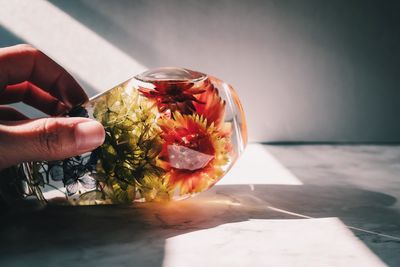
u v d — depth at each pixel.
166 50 0.44
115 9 0.44
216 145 0.26
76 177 0.26
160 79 0.26
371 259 0.22
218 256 0.22
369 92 0.44
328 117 0.44
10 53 0.30
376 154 0.41
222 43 0.43
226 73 0.44
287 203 0.29
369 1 0.43
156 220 0.26
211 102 0.26
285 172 0.36
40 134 0.23
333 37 0.43
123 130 0.25
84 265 0.21
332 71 0.44
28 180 0.27
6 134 0.23
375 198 0.30
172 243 0.23
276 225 0.26
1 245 0.23
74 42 0.44
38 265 0.21
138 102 0.25
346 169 0.37
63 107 0.33
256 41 0.43
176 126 0.25
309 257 0.22
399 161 0.39
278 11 0.43
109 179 0.26
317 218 0.27
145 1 0.43
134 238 0.24
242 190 0.32
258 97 0.44
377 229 0.25
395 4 0.42
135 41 0.44
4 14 0.44
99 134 0.24
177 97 0.25
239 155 0.27
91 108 0.26
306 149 0.43
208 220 0.26
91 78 0.45
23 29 0.44
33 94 0.33
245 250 0.23
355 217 0.27
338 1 0.43
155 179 0.26
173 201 0.29
